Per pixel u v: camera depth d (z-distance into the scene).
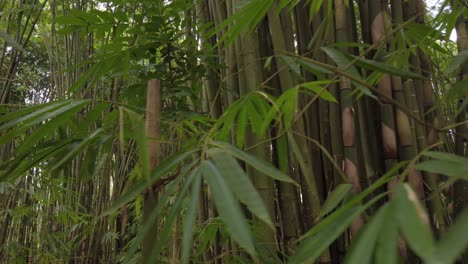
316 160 1.26
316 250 0.53
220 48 1.60
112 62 1.26
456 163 0.52
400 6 1.26
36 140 0.83
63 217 2.22
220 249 1.46
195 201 0.57
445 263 0.32
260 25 1.38
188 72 1.54
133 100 1.45
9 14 2.13
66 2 2.57
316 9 1.12
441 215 1.11
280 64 1.24
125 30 1.60
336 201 0.66
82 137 0.90
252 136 1.13
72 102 0.83
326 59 1.26
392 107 1.15
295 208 1.21
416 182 1.06
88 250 2.66
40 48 3.68
